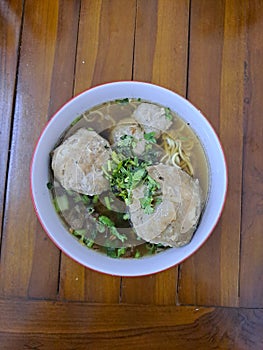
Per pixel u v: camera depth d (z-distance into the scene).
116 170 0.28
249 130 0.32
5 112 0.32
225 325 0.31
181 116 0.30
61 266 0.31
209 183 0.30
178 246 0.28
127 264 0.28
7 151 0.31
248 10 0.33
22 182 0.31
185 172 0.29
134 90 0.29
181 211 0.28
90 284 0.31
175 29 0.33
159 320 0.30
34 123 0.32
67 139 0.29
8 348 0.30
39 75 0.32
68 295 0.31
